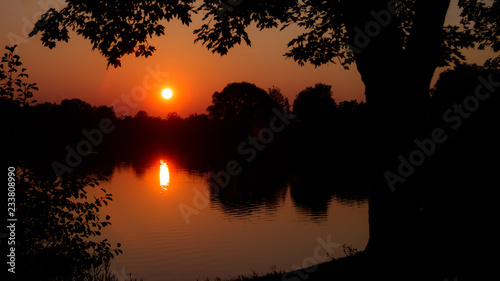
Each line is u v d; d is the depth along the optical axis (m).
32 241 7.90
